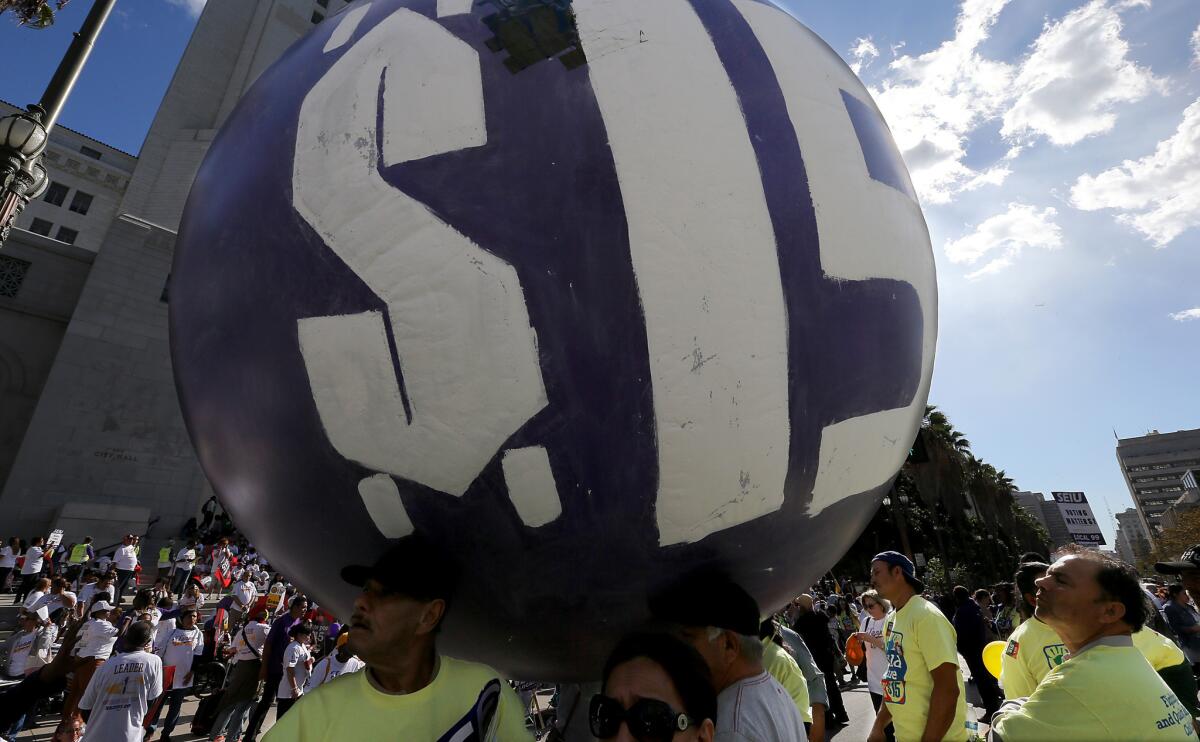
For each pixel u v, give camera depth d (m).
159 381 26.81
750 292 1.49
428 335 1.41
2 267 25.94
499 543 1.48
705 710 1.36
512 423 1.40
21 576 15.72
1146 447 170.50
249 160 1.74
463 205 1.44
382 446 1.45
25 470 23.50
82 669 5.16
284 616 7.30
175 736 7.59
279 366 1.53
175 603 10.55
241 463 1.69
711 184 1.51
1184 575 4.46
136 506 25.16
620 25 1.63
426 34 1.66
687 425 1.43
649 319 1.41
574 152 1.47
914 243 1.98
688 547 1.52
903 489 27.08
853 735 7.03
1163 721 1.80
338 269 1.48
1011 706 2.05
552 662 1.75
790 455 1.55
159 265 27.91
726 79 1.66
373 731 1.46
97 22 6.38
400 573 1.47
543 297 1.39
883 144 2.04
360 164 1.53
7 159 5.68
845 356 1.62
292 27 47.22
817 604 9.91
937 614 2.89
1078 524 15.79
